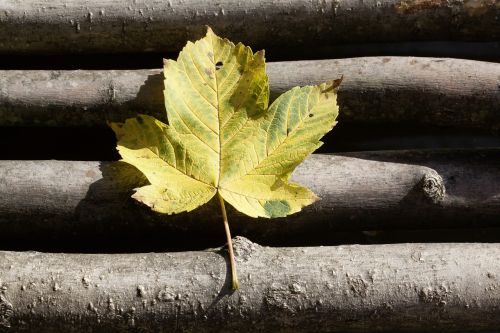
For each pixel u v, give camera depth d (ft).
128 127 2.45
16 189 2.50
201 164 2.44
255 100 2.46
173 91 2.44
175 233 2.55
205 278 2.42
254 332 2.44
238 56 2.46
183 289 2.41
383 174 2.53
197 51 2.45
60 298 2.41
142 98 2.56
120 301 2.41
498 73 2.55
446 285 2.43
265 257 2.45
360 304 2.43
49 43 2.61
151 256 2.45
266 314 2.42
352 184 2.53
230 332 2.43
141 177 2.50
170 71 2.44
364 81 2.56
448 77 2.55
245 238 2.47
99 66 2.70
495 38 2.63
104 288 2.42
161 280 2.42
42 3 2.58
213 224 2.53
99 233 2.54
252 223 2.54
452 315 2.44
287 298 2.42
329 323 2.44
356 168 2.54
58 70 2.61
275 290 2.42
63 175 2.51
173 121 2.44
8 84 2.56
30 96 2.56
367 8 2.60
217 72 2.46
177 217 2.52
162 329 2.42
